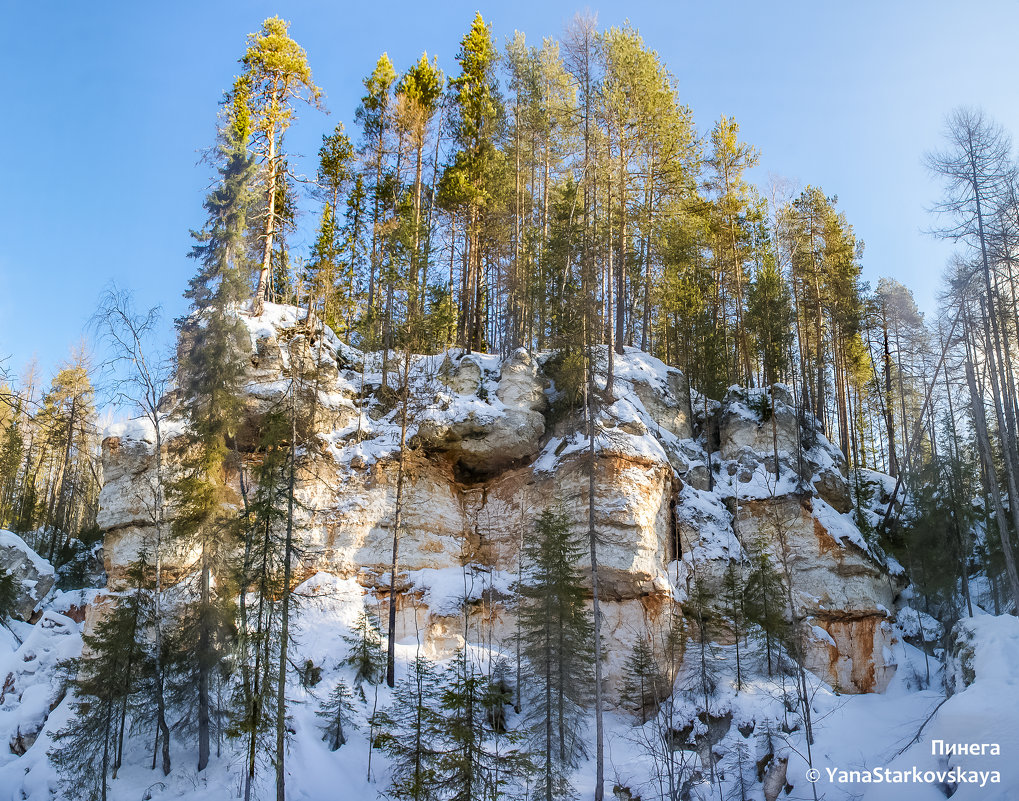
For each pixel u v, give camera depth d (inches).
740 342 2047.2
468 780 863.7
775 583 1365.7
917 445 1886.1
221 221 1184.2
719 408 1782.7
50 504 2137.1
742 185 2058.3
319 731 1073.5
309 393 1370.6
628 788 1058.7
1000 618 1209.4
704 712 1202.0
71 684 1098.1
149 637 1123.3
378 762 1049.5
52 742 1101.1
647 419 1573.6
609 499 1352.1
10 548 1600.6
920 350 1640.0
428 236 1736.0
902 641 1483.8
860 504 1737.2
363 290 1920.5
